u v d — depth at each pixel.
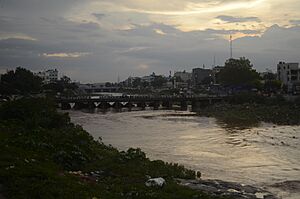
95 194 19.77
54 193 18.02
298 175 37.22
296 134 67.62
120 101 135.88
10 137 32.62
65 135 39.69
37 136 35.88
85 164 30.59
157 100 137.38
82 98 132.50
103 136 64.75
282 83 160.25
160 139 61.50
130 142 57.91
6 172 19.44
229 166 41.06
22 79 155.12
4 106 52.31
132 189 23.27
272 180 35.03
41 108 55.66
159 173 30.48
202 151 50.41
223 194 26.47
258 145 55.81
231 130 74.50
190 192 23.75
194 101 139.50
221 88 189.12
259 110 109.25
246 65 167.00
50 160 27.94
